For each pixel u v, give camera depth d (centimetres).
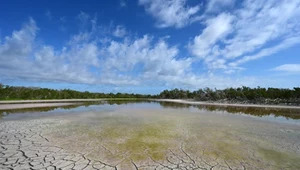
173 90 5131
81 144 518
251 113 1424
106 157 423
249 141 579
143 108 1812
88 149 476
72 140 557
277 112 1509
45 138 575
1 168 356
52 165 374
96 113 1288
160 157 430
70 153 445
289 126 859
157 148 495
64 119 969
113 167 371
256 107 2003
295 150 496
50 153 442
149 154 448
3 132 647
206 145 529
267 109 1767
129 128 754
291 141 588
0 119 938
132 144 527
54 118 999
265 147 520
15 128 716
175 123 893
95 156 427
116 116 1137
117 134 644
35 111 1334
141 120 980
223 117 1148
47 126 768
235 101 2886
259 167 382
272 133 700
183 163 398
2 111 1291
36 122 861
